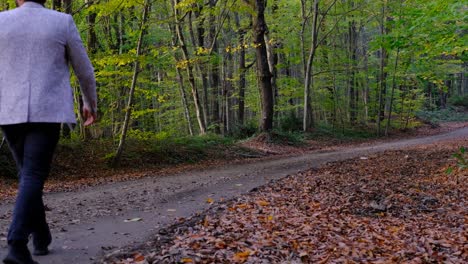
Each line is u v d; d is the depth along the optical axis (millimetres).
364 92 33250
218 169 12500
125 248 3656
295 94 26781
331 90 29484
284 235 4461
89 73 2816
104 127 16016
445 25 10844
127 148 14688
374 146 21062
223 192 7512
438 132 32656
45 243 3342
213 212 5367
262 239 4168
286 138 20562
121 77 14852
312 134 23875
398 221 5879
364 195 7359
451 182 8812
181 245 3744
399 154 14320
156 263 3252
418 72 14984
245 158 16609
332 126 27438
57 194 8336
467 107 54031
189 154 15688
